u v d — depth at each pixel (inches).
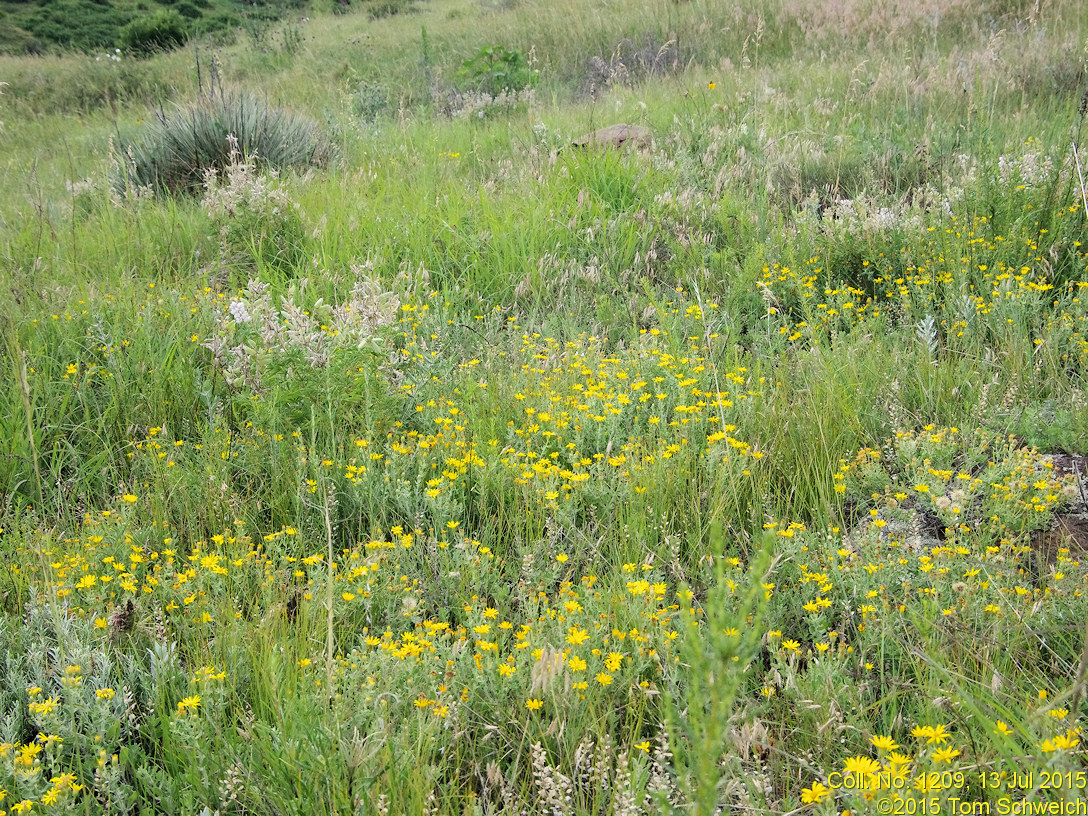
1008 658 90.4
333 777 76.2
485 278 231.1
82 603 108.7
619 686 92.2
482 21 717.9
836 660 93.0
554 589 116.0
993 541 117.2
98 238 251.3
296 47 756.6
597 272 222.7
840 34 490.6
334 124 422.0
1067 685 87.4
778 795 83.1
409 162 338.3
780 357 175.6
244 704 94.5
